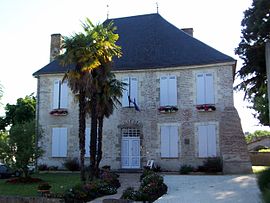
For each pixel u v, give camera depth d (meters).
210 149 23.34
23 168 19.92
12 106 37.34
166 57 25.31
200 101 23.97
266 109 30.73
